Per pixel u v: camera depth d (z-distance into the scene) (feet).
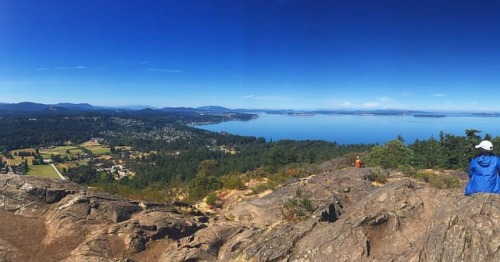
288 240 26.45
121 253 28.22
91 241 28.37
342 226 25.64
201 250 28.55
